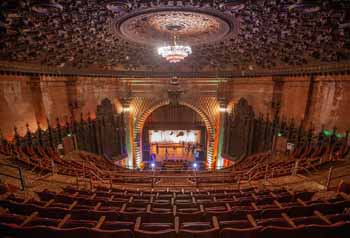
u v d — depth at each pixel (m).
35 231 4.37
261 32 10.02
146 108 22.95
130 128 23.22
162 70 21.27
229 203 6.80
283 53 13.50
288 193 7.67
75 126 17.81
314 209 5.74
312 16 7.57
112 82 21.42
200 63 19.19
